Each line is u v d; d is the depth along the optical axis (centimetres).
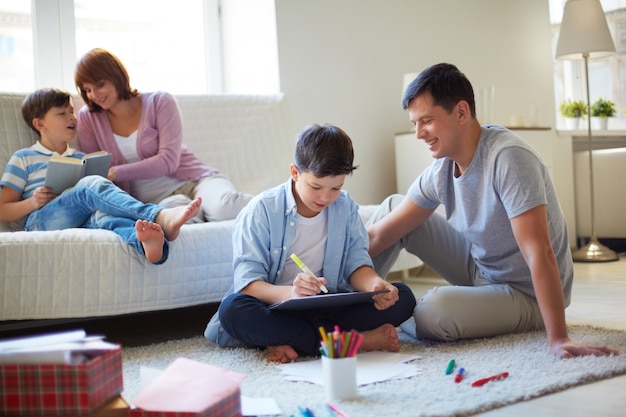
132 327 241
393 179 367
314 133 167
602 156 423
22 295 182
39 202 211
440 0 387
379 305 171
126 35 319
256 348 181
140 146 247
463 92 171
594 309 230
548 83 434
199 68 343
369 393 133
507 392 129
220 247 210
